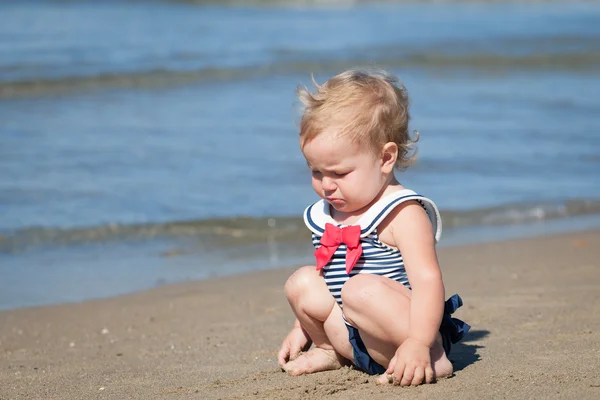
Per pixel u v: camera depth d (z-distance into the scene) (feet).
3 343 27.89
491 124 66.23
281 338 26.58
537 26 142.82
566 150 58.29
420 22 147.33
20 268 37.22
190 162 53.83
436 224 19.72
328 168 18.80
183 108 72.02
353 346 19.57
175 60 96.27
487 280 32.94
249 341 26.35
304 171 52.06
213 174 51.24
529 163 55.01
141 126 64.64
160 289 34.37
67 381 22.34
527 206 46.65
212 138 60.44
